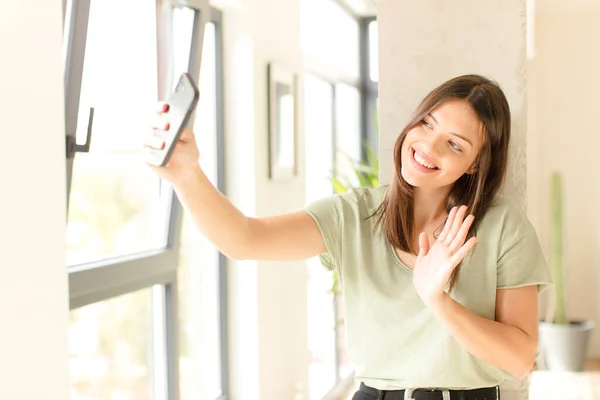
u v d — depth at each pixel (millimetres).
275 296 3730
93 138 2531
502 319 1476
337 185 4531
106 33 2502
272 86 3580
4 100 1292
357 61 6168
